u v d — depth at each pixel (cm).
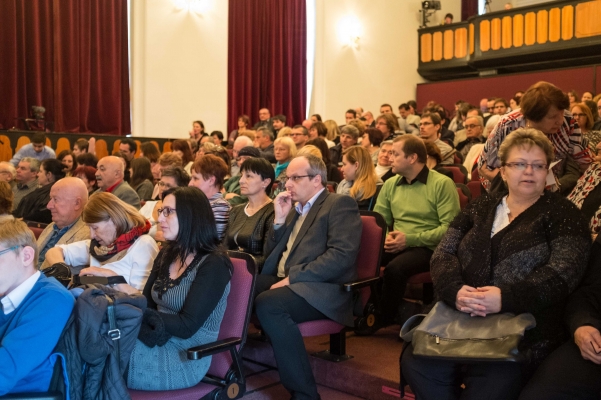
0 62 754
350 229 256
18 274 163
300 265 253
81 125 807
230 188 457
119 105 823
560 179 267
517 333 180
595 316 187
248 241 294
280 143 446
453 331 191
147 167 493
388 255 310
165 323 195
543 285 189
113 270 242
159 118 841
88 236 294
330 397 254
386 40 1110
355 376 255
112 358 165
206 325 206
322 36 1021
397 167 312
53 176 477
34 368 158
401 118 891
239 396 207
